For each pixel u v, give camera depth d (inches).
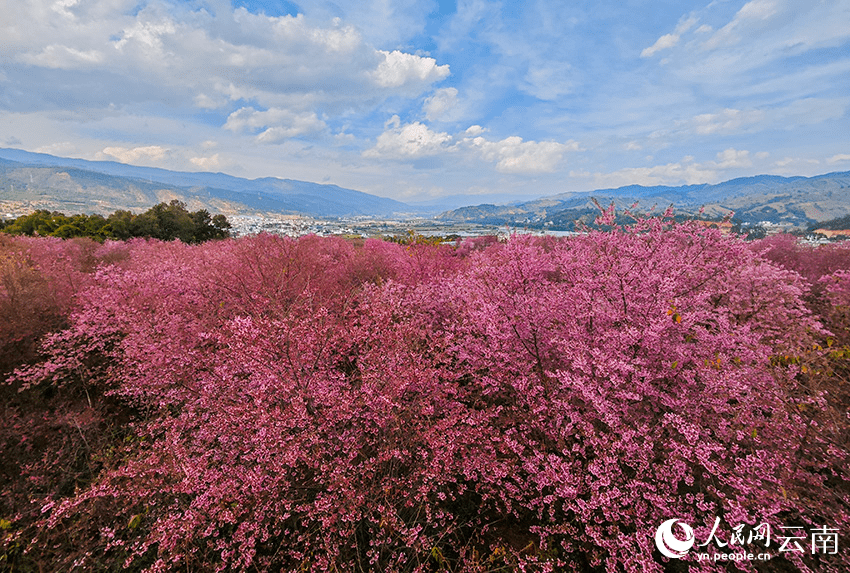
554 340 145.6
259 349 130.3
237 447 129.4
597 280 163.5
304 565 112.6
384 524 117.3
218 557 120.8
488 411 146.6
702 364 129.2
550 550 119.3
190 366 170.1
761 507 97.1
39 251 378.3
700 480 122.1
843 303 215.3
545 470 116.2
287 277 264.5
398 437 136.4
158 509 130.8
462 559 117.7
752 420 116.3
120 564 119.6
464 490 139.0
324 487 130.3
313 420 128.3
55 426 159.5
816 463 104.3
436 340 184.7
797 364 148.2
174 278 239.3
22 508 129.4
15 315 207.5
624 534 106.6
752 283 201.3
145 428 166.6
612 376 118.2
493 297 181.9
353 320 195.6
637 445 109.0
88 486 143.6
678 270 184.7
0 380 181.2
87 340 207.6
